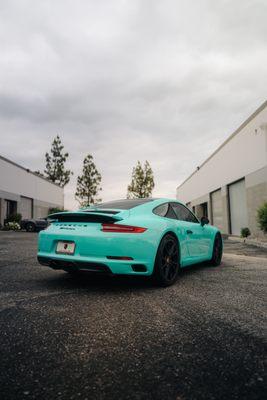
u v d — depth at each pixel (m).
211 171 20.77
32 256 5.66
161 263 3.13
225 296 2.77
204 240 4.40
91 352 1.55
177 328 1.91
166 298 2.68
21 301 2.53
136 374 1.33
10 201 24.05
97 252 2.83
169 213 3.81
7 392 1.17
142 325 1.96
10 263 4.77
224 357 1.50
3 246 7.71
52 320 2.04
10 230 19.84
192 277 3.77
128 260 2.84
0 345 1.63
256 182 13.18
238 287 3.16
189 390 1.20
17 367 1.38
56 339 1.71
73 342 1.67
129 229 2.91
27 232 18.09
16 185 24.28
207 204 22.31
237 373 1.34
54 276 3.70
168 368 1.38
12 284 3.21
